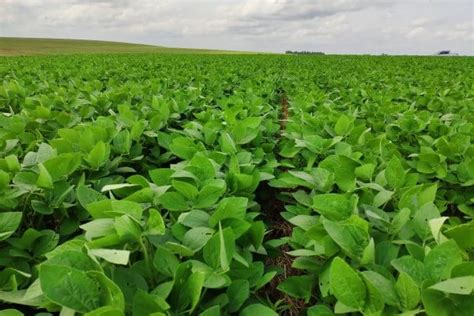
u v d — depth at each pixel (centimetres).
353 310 172
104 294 160
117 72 1378
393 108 597
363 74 1512
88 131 358
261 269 224
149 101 670
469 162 324
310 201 299
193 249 213
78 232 306
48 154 319
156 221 201
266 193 411
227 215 221
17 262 242
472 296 158
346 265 163
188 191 250
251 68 1725
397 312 167
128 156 402
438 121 484
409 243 205
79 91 752
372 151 391
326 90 1076
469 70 1852
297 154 443
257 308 190
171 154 432
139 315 166
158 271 208
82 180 303
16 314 175
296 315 261
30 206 288
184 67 1756
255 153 401
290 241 259
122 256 165
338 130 442
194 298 175
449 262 170
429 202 221
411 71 1697
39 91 809
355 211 225
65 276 157
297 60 2875
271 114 607
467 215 353
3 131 441
